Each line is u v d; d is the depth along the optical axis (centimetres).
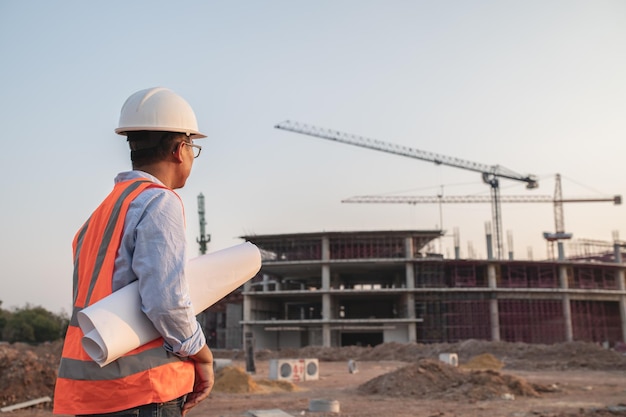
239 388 2042
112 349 169
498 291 7744
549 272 8238
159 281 175
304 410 1485
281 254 8106
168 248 181
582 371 3484
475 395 1741
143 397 178
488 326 7638
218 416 1364
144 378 178
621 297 8450
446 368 2020
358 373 3388
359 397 1861
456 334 7612
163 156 213
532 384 1966
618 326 8488
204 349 193
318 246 7944
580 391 1961
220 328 9256
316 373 2783
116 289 184
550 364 3809
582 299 8131
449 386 1892
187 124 215
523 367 3738
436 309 7781
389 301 8938
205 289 202
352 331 7888
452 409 1509
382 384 1970
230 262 212
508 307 7831
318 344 7769
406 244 7731
